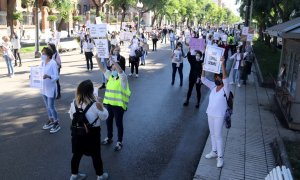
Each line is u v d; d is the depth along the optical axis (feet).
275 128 33.42
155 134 30.48
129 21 245.45
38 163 23.67
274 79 54.19
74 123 19.62
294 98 33.88
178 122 34.27
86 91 19.47
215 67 23.27
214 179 22.13
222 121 23.49
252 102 44.04
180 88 50.88
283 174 16.71
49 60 29.48
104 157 25.04
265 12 106.52
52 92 29.58
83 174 21.71
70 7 119.44
